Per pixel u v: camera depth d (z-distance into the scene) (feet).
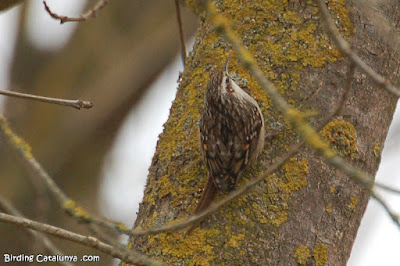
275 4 27.14
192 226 24.17
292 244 23.91
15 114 47.06
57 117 47.50
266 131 25.93
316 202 24.53
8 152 45.55
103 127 47.98
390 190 18.38
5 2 28.60
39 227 20.75
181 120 27.14
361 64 18.72
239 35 27.04
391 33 26.84
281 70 26.08
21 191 44.39
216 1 28.37
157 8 50.34
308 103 25.50
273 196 24.36
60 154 46.62
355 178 19.94
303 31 26.53
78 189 46.16
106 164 47.21
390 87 18.44
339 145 25.07
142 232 20.77
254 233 23.91
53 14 26.91
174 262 23.76
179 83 29.12
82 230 41.93
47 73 48.39
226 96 26.30
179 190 25.39
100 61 49.06
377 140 26.11
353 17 26.81
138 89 48.88
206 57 27.89
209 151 25.76
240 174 25.79
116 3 50.26
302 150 24.95
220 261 23.52
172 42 49.37
